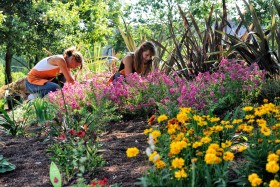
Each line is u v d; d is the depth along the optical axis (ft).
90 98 17.46
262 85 16.31
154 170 8.09
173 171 7.70
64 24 55.16
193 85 15.60
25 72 72.18
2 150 13.25
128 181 9.62
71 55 22.70
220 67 17.72
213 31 24.21
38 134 15.12
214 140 9.51
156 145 9.64
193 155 8.87
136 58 19.92
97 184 8.93
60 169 10.87
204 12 66.33
